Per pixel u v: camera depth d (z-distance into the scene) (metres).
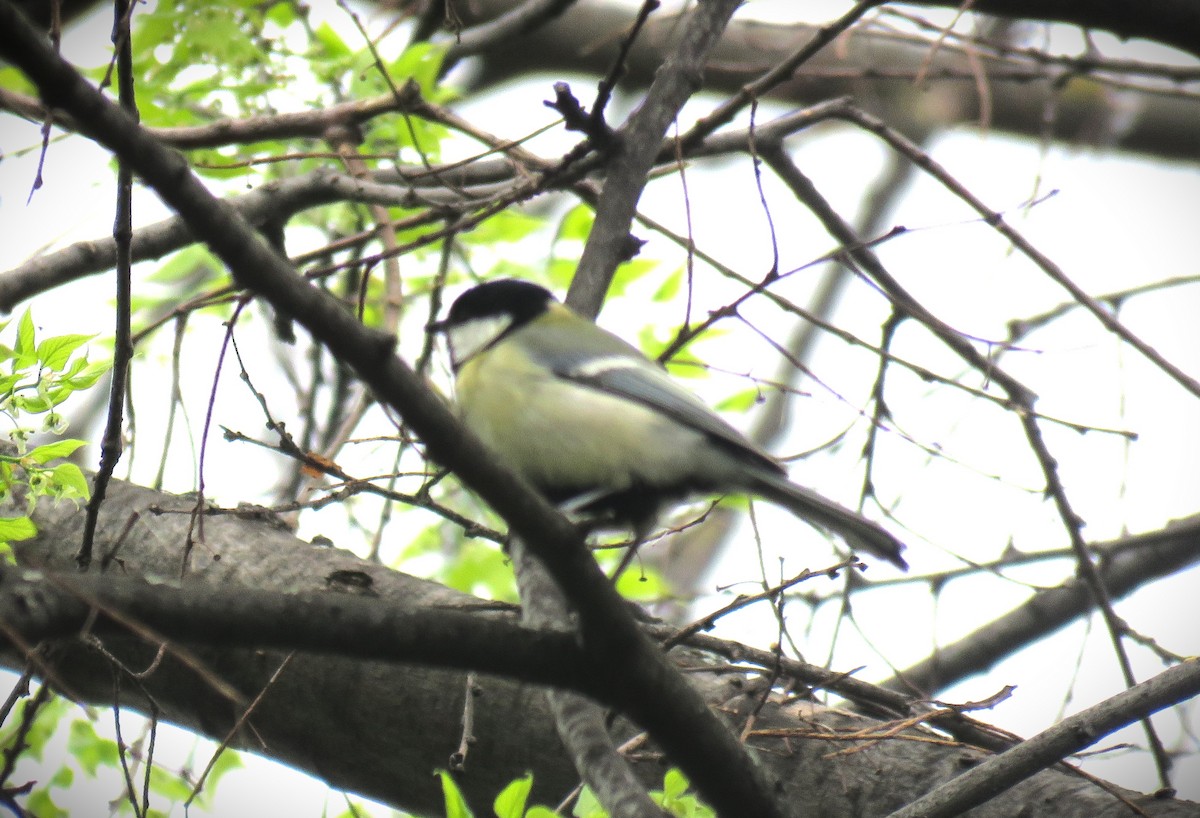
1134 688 7.50
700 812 7.93
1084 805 7.79
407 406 5.82
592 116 9.41
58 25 6.89
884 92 23.55
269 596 5.86
